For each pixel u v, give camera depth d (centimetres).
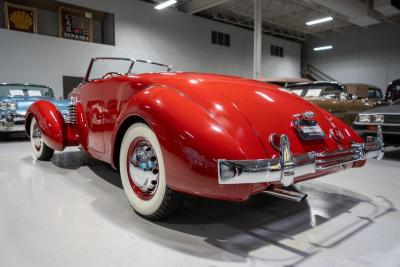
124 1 1119
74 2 1016
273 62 1681
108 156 204
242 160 123
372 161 354
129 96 184
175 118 139
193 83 169
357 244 143
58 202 194
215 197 130
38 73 949
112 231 153
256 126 143
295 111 171
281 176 128
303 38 1802
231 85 181
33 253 131
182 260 127
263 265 124
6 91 595
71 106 266
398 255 133
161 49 1229
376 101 549
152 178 163
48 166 295
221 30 1434
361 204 200
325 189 235
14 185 231
